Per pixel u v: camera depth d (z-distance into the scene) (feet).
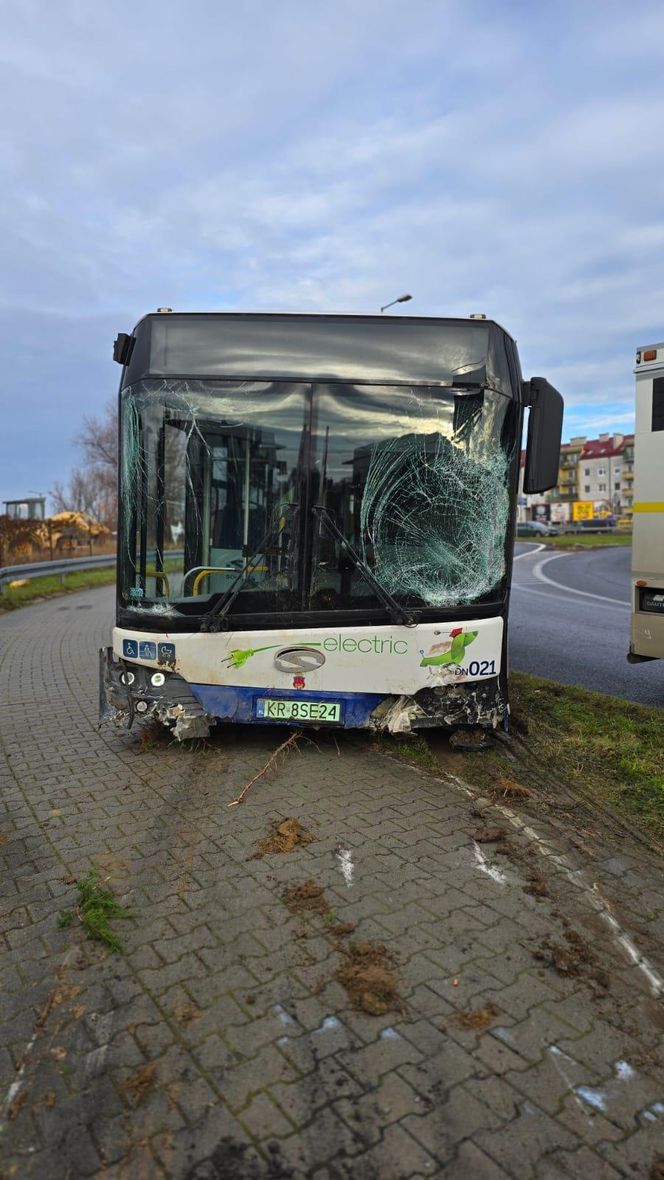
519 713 21.91
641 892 11.93
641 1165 6.96
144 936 10.61
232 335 17.24
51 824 14.57
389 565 17.34
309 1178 6.77
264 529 17.21
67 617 49.47
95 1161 6.97
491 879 12.21
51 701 25.03
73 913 11.25
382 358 17.42
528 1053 8.34
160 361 17.20
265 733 20.01
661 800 15.58
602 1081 7.96
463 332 17.61
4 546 79.41
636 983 9.60
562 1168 6.91
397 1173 6.84
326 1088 7.82
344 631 17.24
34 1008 9.13
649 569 23.07
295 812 14.94
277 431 17.21
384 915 11.07
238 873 12.41
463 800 15.57
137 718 17.70
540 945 10.37
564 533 225.56
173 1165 6.92
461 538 17.56
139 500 17.29
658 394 22.61
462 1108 7.57
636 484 23.31
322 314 17.35
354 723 17.46
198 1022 8.82
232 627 17.20
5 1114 7.52
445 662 17.44
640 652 23.39
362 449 17.33
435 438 17.46
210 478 17.24
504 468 17.71
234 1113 7.50
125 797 15.90
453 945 10.33
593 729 20.35
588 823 14.52
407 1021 8.83
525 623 43.88
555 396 18.34
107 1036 8.61
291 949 10.24
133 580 17.51
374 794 15.89
